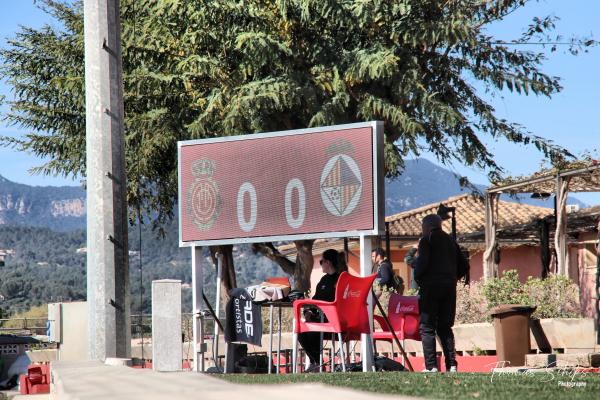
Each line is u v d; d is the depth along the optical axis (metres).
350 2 48.22
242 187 24.98
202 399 5.11
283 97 46.53
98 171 23.31
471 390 9.34
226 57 50.50
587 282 53.97
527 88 50.19
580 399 8.26
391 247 69.50
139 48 50.50
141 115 50.38
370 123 23.11
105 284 22.95
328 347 30.33
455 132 51.84
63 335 27.11
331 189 23.52
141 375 7.68
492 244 54.09
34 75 57.69
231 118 45.81
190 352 35.75
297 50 49.62
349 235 23.17
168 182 54.91
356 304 21.27
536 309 27.44
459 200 75.88
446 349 22.00
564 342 24.81
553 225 57.12
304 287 53.25
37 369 21.62
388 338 23.86
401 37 50.62
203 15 48.25
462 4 50.25
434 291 21.67
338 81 47.41
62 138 57.31
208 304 25.86
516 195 54.56
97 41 23.61
